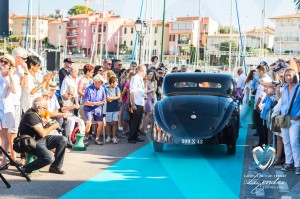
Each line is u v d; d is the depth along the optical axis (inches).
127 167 268.5
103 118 355.9
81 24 3585.1
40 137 249.6
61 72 411.2
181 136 288.0
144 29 645.3
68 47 3641.7
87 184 227.0
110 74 361.4
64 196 203.3
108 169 262.7
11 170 257.0
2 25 421.4
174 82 345.4
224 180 229.0
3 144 263.3
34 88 285.9
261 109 321.7
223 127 291.4
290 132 252.2
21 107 283.6
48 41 3690.9
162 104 317.4
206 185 221.5
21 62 277.0
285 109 255.8
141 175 246.7
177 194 206.1
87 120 346.0
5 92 258.8
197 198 198.2
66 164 276.5
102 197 201.9
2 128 261.4
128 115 391.2
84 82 394.6
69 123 329.7
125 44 3221.0
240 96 545.6
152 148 335.9
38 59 290.8
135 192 210.7
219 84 340.2
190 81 343.9
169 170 255.3
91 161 286.4
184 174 245.6
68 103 338.6
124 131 396.8
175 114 301.9
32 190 213.6
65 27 3654.0
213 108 306.2
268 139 309.0
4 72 259.4
